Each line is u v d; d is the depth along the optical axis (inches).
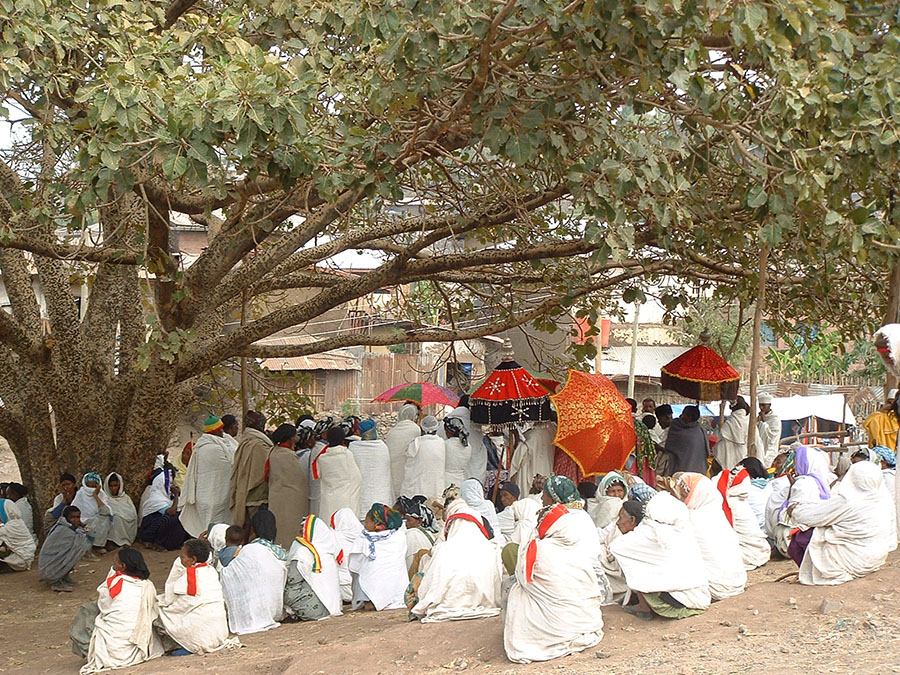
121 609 318.7
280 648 312.7
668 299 530.9
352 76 345.1
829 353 1032.8
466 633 283.6
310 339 1109.1
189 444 561.0
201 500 467.2
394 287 635.5
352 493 446.9
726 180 401.1
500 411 431.5
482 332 549.3
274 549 356.5
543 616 256.8
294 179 324.5
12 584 456.1
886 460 341.7
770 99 309.1
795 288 519.5
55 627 383.6
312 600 357.7
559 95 322.3
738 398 574.2
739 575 290.8
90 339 543.2
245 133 295.6
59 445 538.6
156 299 475.5
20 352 497.0
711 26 306.8
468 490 375.2
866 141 318.7
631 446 405.4
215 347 485.1
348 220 505.7
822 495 325.4
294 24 358.3
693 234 424.2
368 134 336.2
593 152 325.1
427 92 312.5
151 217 434.6
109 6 341.7
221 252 451.2
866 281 499.5
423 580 308.3
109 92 294.0
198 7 438.0
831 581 286.5
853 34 330.3
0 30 319.3
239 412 927.7
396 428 500.7
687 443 486.9
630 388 965.8
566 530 261.7
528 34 298.7
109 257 421.4
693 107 338.6
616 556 277.1
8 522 477.7
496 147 309.7
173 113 297.7
